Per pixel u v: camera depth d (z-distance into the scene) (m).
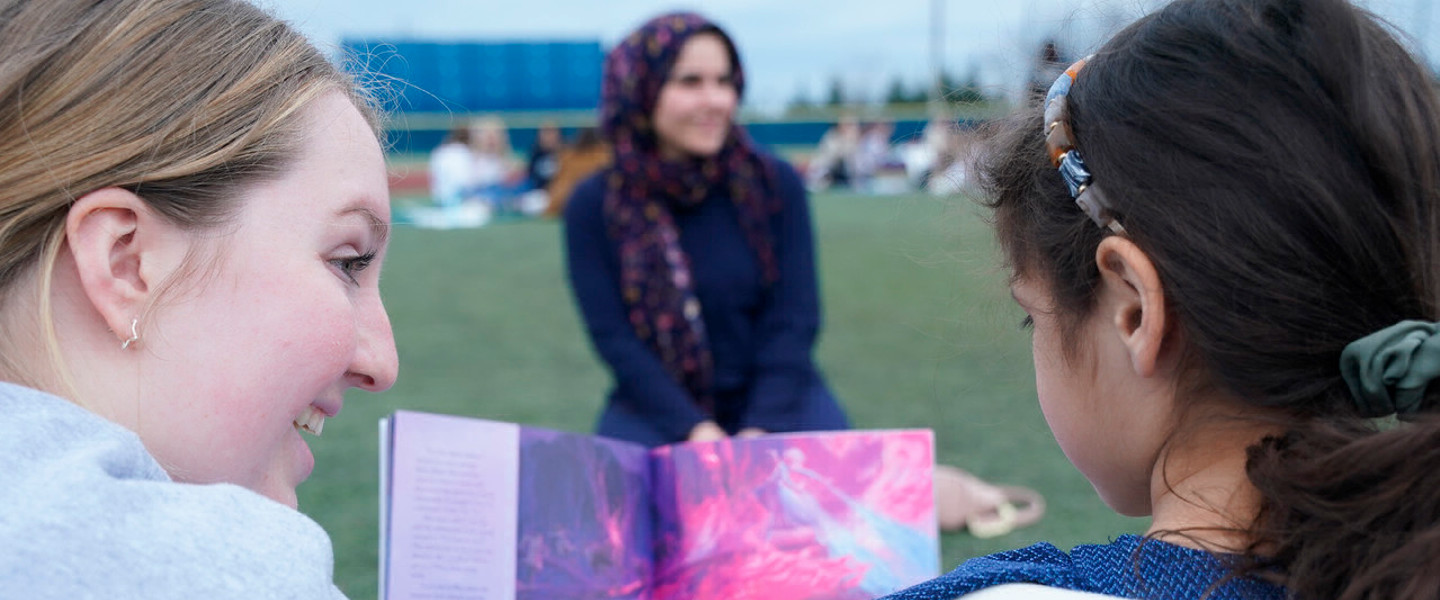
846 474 1.49
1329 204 0.74
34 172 0.83
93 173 0.84
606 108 2.70
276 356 0.90
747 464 1.49
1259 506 0.80
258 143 0.90
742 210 2.63
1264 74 0.77
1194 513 0.82
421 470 1.26
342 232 0.94
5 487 0.73
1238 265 0.75
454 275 8.23
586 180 2.71
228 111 0.89
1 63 0.84
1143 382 0.86
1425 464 0.70
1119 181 0.80
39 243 0.85
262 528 0.80
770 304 2.67
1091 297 0.87
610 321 2.60
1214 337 0.77
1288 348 0.75
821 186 18.30
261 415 0.90
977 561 0.88
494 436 1.32
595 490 1.41
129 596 0.71
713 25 2.61
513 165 20.03
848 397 4.41
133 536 0.73
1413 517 0.71
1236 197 0.76
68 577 0.69
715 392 2.62
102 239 0.85
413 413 1.26
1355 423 0.75
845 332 5.89
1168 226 0.78
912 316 6.30
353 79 1.07
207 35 0.92
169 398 0.87
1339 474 0.72
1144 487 0.92
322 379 0.93
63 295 0.86
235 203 0.88
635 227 2.61
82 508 0.72
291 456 1.00
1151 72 0.81
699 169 2.62
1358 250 0.74
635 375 2.53
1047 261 0.91
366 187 0.97
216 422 0.88
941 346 5.02
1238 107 0.77
